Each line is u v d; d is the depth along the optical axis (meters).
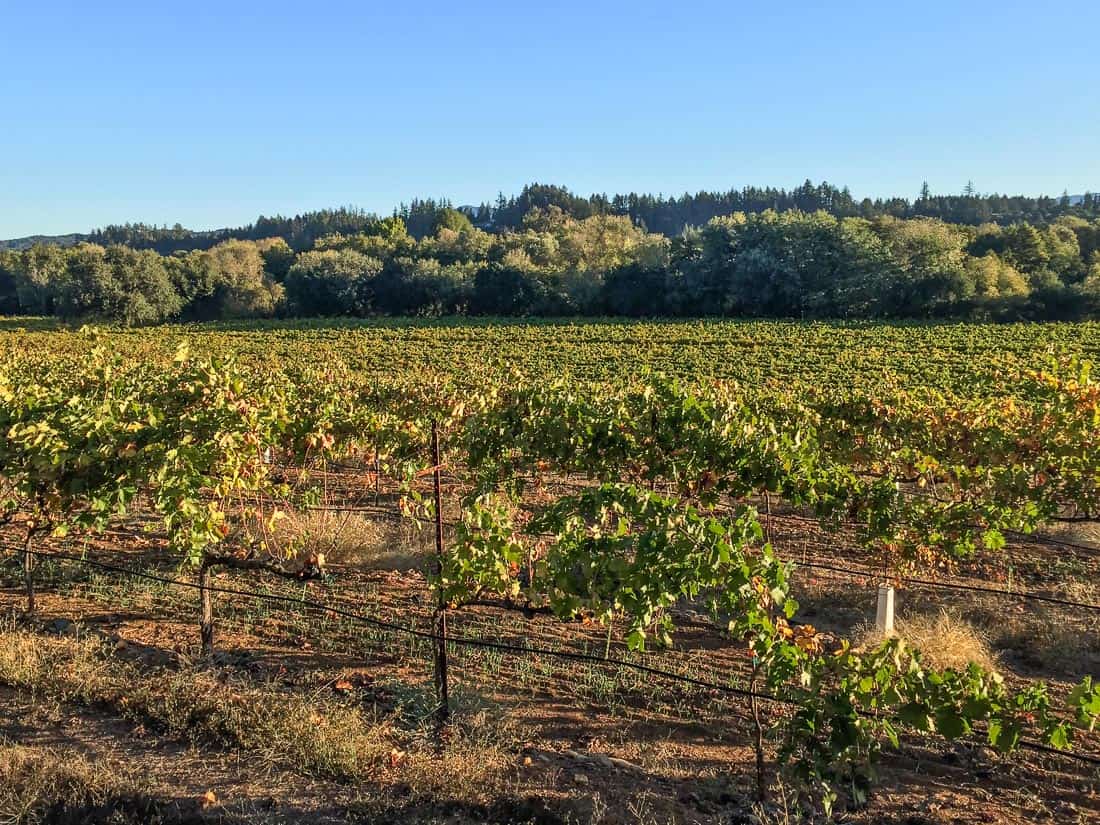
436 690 5.72
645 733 5.55
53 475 6.46
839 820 4.54
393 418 10.62
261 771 4.75
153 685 5.68
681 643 7.14
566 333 53.28
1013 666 6.90
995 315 57.69
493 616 7.63
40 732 5.11
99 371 10.56
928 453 9.98
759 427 8.76
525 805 4.46
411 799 4.50
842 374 34.19
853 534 10.78
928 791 4.91
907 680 4.30
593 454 8.18
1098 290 54.66
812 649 4.84
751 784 4.89
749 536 5.02
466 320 65.94
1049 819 4.62
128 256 72.00
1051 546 10.41
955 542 8.02
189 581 8.16
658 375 8.76
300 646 6.82
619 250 85.75
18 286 80.06
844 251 62.97
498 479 8.66
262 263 87.44
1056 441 8.51
